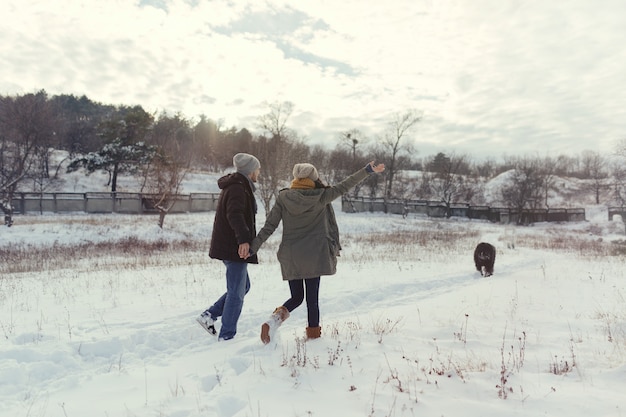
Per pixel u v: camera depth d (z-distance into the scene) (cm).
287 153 3412
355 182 416
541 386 305
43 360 376
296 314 574
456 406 272
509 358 371
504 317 554
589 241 2566
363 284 825
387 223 3659
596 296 731
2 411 281
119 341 423
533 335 463
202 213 3728
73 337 445
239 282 436
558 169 8675
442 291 805
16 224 2341
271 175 3111
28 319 535
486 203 5844
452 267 1195
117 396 302
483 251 1047
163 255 1631
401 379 321
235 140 7356
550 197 6588
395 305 665
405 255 1538
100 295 714
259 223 2972
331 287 786
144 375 344
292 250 415
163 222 2756
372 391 298
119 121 4419
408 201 5025
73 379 338
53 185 4262
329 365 352
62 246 1895
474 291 770
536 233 3394
